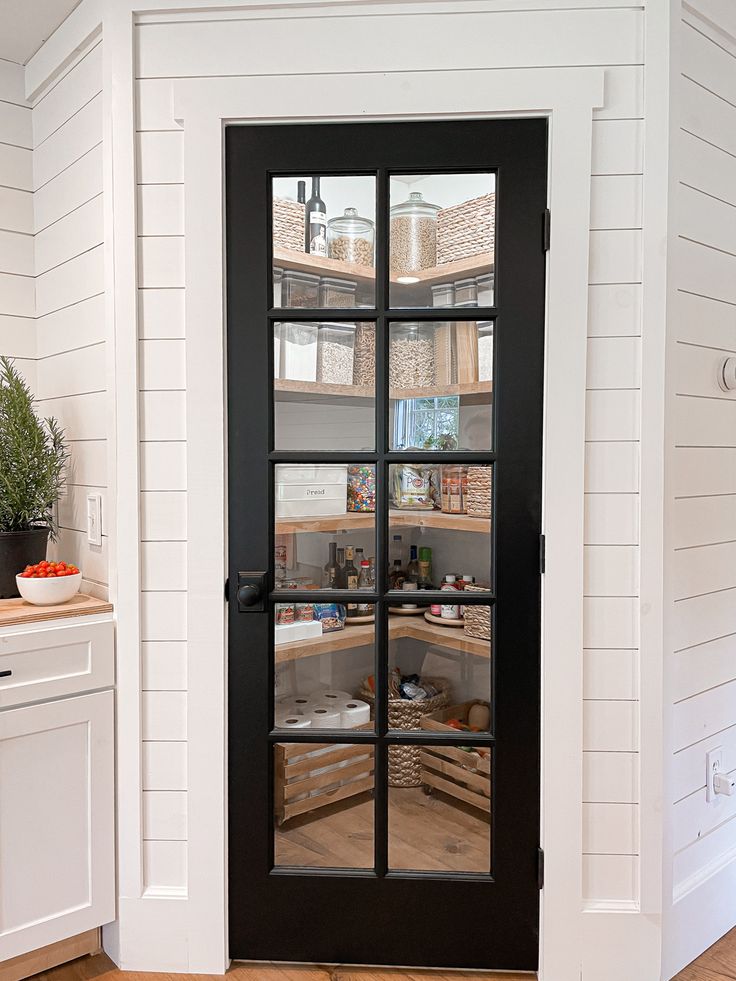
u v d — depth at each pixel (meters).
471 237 1.80
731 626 2.05
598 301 1.76
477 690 1.83
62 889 1.78
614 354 1.76
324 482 1.85
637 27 1.74
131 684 1.83
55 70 2.07
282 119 1.78
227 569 1.84
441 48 1.75
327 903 1.85
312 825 1.86
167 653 1.84
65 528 2.16
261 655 1.83
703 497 1.94
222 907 1.83
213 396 1.80
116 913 1.86
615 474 1.77
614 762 1.79
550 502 1.76
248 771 1.85
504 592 1.80
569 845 1.78
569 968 1.79
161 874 1.86
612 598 1.78
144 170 1.81
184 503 1.83
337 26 1.76
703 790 1.97
